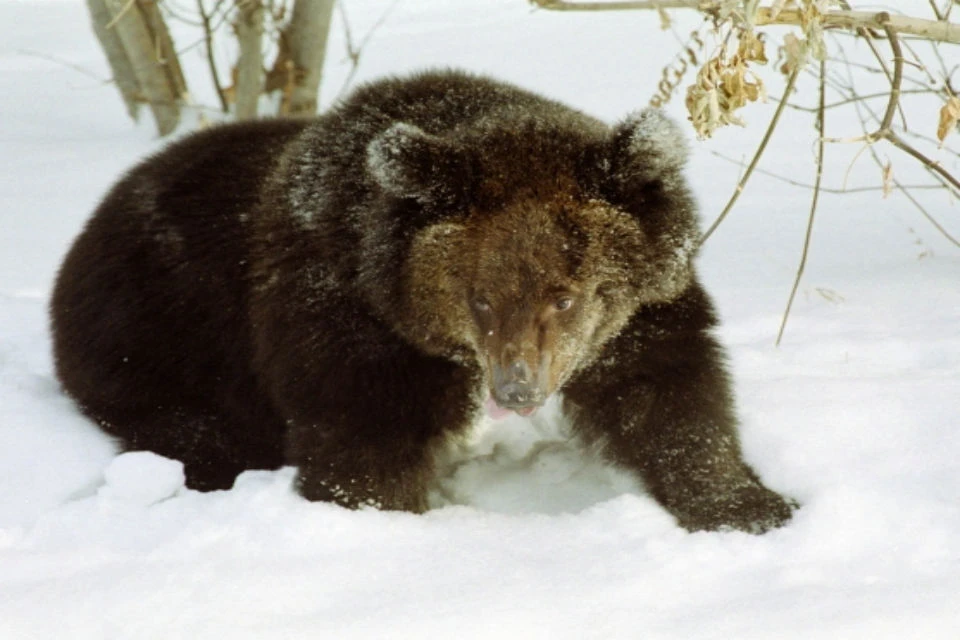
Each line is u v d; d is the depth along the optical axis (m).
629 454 9.56
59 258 16.67
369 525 8.37
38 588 7.47
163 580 7.51
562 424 10.40
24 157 22.39
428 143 8.53
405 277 8.76
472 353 9.22
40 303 14.53
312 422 9.35
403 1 41.91
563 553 7.95
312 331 9.29
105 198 11.94
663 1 10.31
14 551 8.18
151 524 8.59
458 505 9.56
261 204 10.27
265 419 10.68
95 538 8.40
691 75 25.92
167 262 10.97
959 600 6.95
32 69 32.12
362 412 9.21
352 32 35.09
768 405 10.02
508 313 8.47
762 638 6.63
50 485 9.72
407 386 9.27
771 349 11.73
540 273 8.44
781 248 15.44
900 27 10.16
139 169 11.83
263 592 7.35
